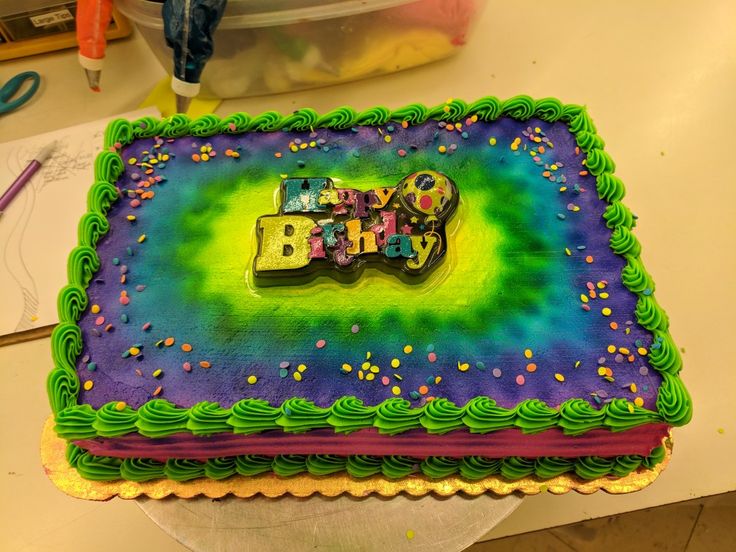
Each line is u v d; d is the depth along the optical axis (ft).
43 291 1.43
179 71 1.38
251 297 1.11
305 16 1.48
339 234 1.11
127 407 1.00
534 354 1.04
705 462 1.26
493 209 1.19
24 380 1.36
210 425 0.98
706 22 1.85
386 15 1.55
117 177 1.24
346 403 0.99
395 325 1.07
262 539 1.09
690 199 1.57
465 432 1.03
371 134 1.28
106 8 1.44
